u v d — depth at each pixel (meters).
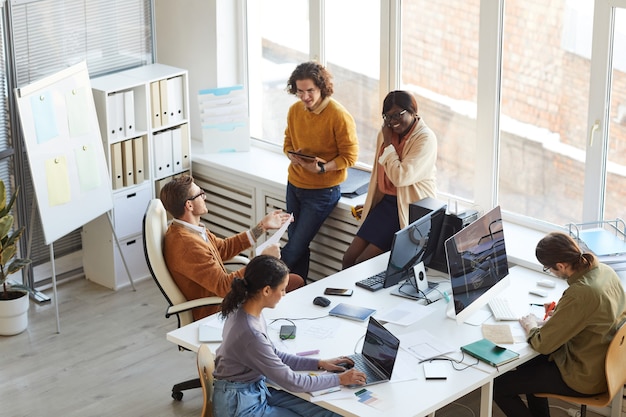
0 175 5.78
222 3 6.49
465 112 5.58
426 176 5.16
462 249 4.16
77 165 5.60
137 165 6.14
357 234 5.43
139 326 5.72
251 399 3.78
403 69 5.83
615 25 4.83
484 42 5.30
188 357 5.34
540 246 4.10
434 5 5.54
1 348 5.45
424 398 3.66
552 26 5.05
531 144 5.32
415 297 4.54
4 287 5.57
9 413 4.80
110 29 6.28
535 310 4.42
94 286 6.27
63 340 5.55
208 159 6.48
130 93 5.99
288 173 5.78
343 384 3.73
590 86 4.96
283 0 6.33
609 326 4.00
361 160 6.24
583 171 5.14
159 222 4.62
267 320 4.30
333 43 6.14
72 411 4.81
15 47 5.70
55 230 5.48
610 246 4.69
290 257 5.76
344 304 4.45
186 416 4.76
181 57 6.84
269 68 6.57
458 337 4.14
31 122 5.26
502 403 4.31
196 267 4.55
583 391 4.08
